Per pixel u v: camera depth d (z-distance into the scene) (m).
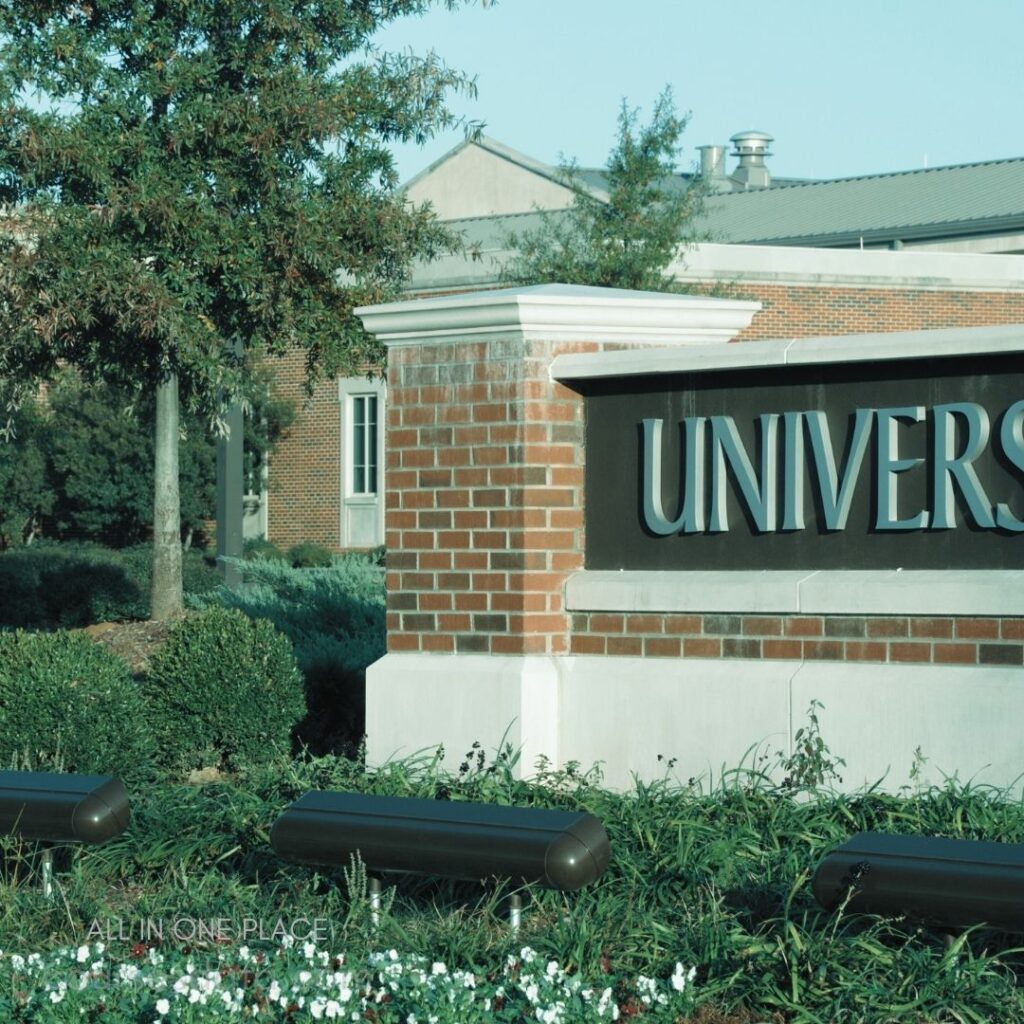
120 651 18.48
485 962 6.32
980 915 5.64
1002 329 7.80
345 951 6.45
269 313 18.86
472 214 52.91
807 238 48.62
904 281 33.88
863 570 8.30
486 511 9.19
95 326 19.16
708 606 8.66
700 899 6.74
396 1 19.78
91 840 7.46
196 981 5.66
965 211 47.62
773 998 5.80
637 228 28.12
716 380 8.77
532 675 8.97
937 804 7.58
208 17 18.83
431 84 19.38
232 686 11.46
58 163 18.25
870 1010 5.67
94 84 18.69
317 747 12.36
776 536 8.59
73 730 10.27
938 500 8.05
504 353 9.12
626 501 9.09
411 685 9.34
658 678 8.76
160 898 7.41
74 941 6.94
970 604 7.86
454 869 6.50
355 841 6.70
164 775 10.91
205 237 18.41
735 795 8.05
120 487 37.03
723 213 52.34
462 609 9.27
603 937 6.39
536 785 8.54
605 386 9.14
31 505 37.81
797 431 8.48
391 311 9.40
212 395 20.23
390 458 9.55
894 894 5.77
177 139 18.31
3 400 20.89
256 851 7.97
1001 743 7.76
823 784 8.18
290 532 37.41
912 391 8.18
